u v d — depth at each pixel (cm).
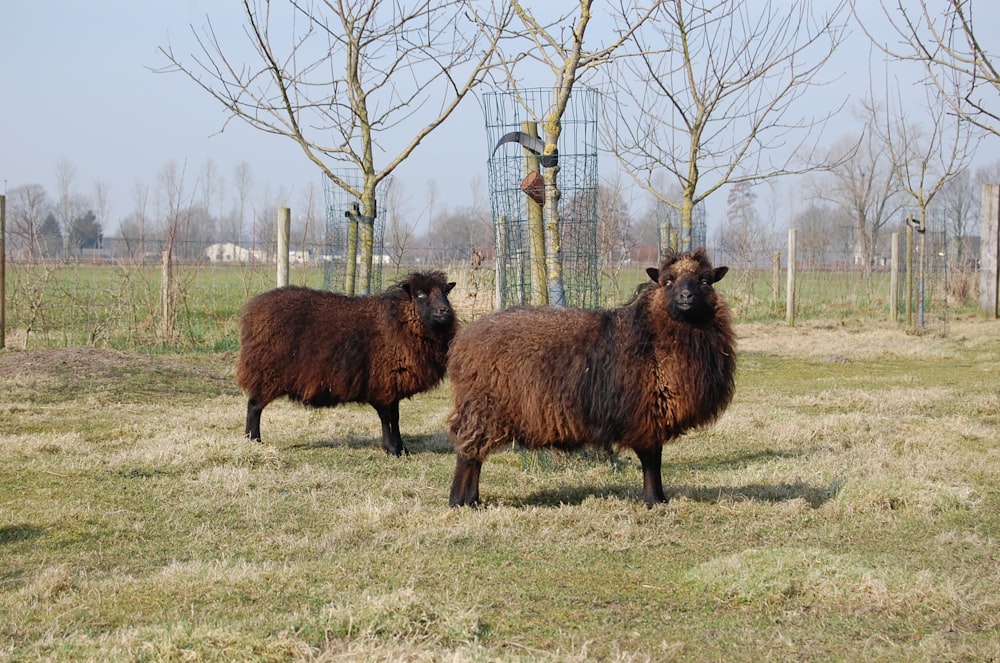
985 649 502
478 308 2281
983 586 606
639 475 958
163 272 1980
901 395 1430
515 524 755
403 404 1462
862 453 1036
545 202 1052
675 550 693
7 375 1452
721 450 1091
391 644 495
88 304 2020
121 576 624
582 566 653
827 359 1925
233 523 770
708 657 501
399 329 1059
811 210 5631
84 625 538
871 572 605
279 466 973
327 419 1270
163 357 1747
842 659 498
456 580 615
